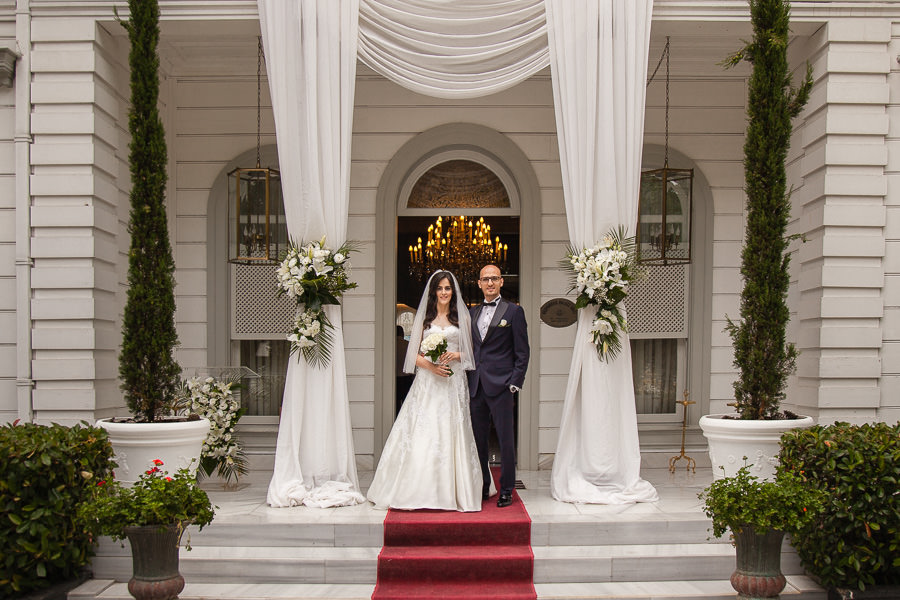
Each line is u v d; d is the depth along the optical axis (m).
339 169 4.77
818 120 4.92
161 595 3.41
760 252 4.36
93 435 4.00
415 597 3.75
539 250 6.11
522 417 6.04
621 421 4.78
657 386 6.27
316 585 3.94
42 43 4.77
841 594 3.74
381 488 4.52
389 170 6.11
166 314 4.37
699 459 6.17
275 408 6.26
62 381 4.75
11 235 4.82
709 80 6.21
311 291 4.62
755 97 4.36
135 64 4.28
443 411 4.56
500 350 4.70
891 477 3.63
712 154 6.21
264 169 5.65
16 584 3.66
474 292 7.27
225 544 4.14
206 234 6.18
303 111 4.72
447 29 4.83
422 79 4.86
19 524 3.60
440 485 4.40
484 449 4.81
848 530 3.67
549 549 4.08
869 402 4.81
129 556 4.10
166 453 4.25
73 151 4.75
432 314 4.90
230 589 3.88
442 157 6.23
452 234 7.33
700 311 6.19
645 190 6.12
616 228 4.74
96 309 4.79
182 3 4.78
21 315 4.73
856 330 4.81
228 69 6.12
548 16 4.74
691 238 5.97
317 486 4.68
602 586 3.90
